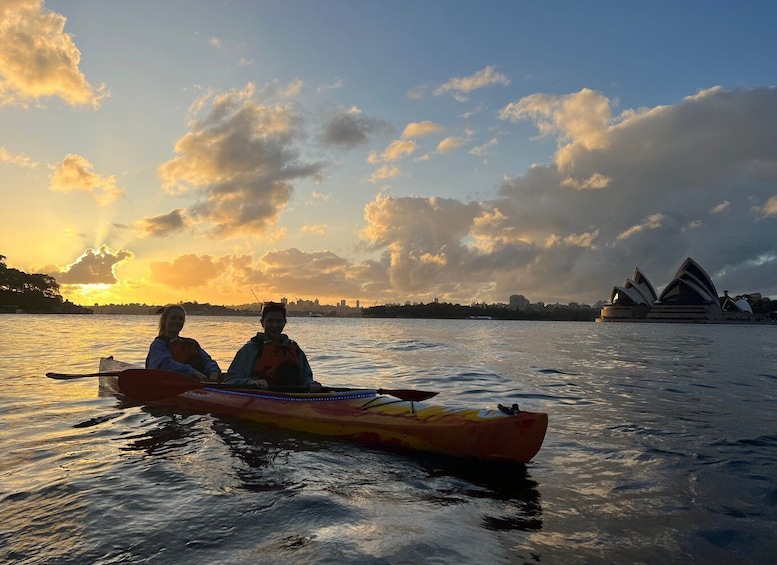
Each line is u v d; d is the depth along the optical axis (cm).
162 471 412
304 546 275
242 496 356
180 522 307
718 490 387
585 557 272
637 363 1520
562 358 1705
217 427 580
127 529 296
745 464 455
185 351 777
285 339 682
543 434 428
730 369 1338
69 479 389
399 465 443
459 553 271
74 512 322
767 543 294
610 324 12938
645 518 330
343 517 319
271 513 324
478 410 488
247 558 261
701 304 12650
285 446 502
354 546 277
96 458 450
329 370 1266
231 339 2642
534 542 290
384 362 1498
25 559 258
